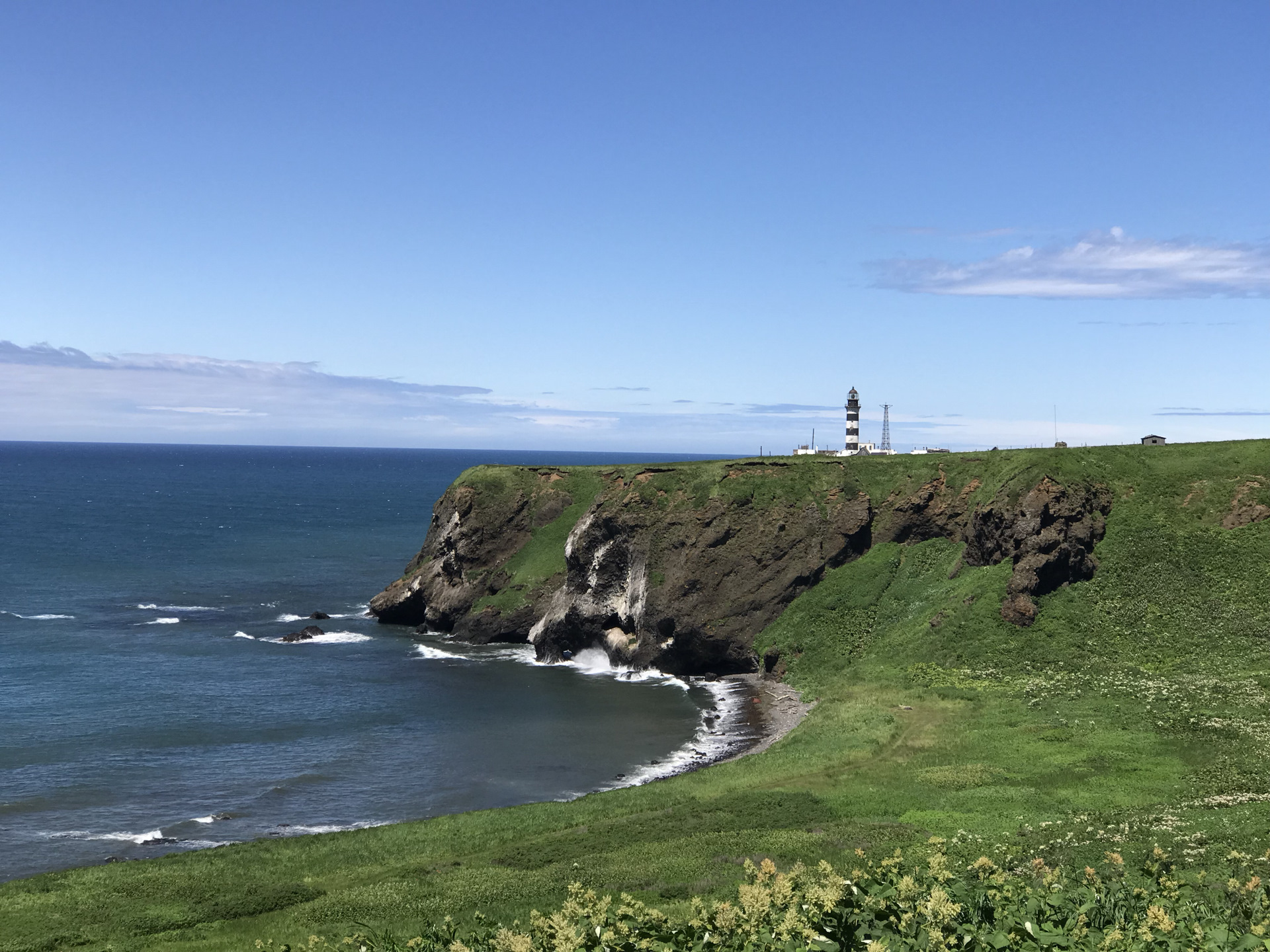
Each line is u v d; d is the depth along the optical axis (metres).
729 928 16.31
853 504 90.94
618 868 37.12
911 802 44.56
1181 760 47.16
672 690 81.31
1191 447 86.44
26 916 34.12
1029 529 76.06
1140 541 76.88
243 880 38.28
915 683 68.06
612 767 59.72
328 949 27.17
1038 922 17.69
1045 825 38.84
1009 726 56.16
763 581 88.69
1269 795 39.38
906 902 17.08
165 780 56.09
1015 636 71.38
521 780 57.12
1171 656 65.81
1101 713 56.28
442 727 68.50
